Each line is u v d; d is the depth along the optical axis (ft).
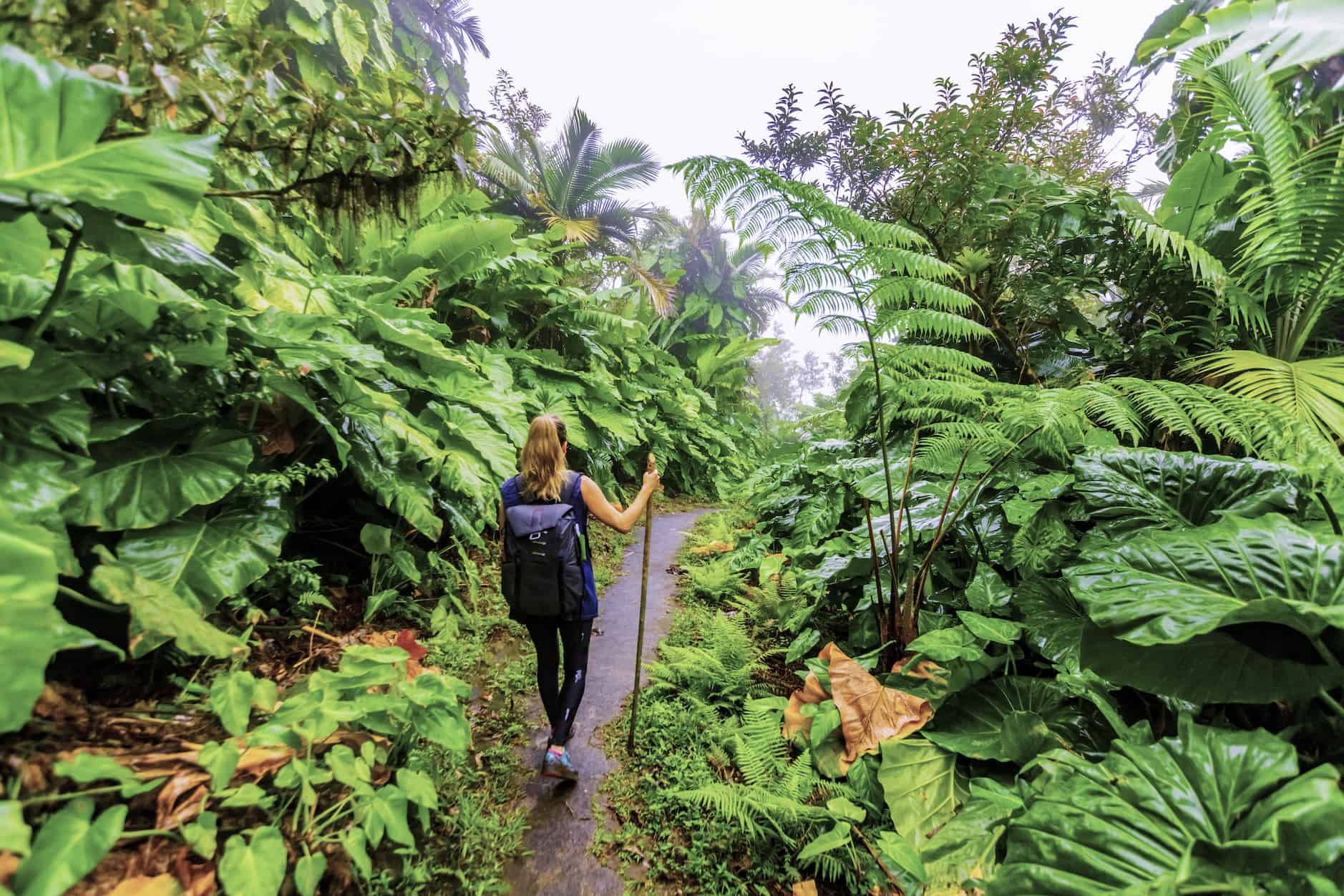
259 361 8.21
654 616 13.10
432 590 11.53
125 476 6.19
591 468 23.04
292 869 4.36
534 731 7.98
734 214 7.92
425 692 5.80
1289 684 4.40
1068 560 7.41
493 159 35.06
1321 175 8.16
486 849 5.62
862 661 8.18
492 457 12.96
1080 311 13.74
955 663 6.92
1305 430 6.63
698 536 20.72
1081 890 3.49
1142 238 11.13
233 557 6.62
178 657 6.23
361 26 20.04
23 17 4.74
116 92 4.11
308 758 4.68
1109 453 7.36
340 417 9.88
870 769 6.49
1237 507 6.24
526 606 6.57
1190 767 4.06
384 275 17.88
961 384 8.27
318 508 11.04
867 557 9.86
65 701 5.09
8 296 5.59
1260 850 3.23
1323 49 3.37
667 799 6.52
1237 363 8.65
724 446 37.76
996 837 4.95
